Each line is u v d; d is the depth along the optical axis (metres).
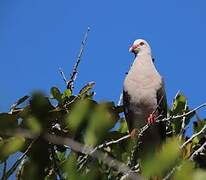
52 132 9.99
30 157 9.83
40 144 9.66
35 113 9.94
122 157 11.11
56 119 10.22
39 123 9.43
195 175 5.53
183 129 13.19
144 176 5.70
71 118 7.09
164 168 5.63
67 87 12.02
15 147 8.39
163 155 5.63
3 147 8.50
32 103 9.92
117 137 11.23
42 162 9.91
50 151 10.02
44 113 9.98
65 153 11.46
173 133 13.56
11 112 10.12
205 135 12.79
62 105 10.67
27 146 9.69
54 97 11.41
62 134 9.88
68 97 11.39
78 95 11.38
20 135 8.39
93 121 6.68
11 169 8.35
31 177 9.92
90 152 6.68
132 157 9.78
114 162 6.62
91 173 6.65
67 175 6.39
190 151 12.06
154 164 5.64
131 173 6.45
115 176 9.76
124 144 11.27
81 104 7.14
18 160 8.52
